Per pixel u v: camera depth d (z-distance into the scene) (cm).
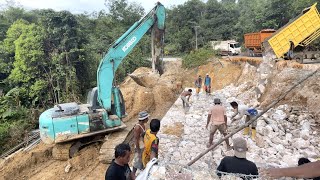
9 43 2430
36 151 1059
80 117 958
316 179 271
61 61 2284
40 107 2197
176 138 921
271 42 1499
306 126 903
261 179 227
